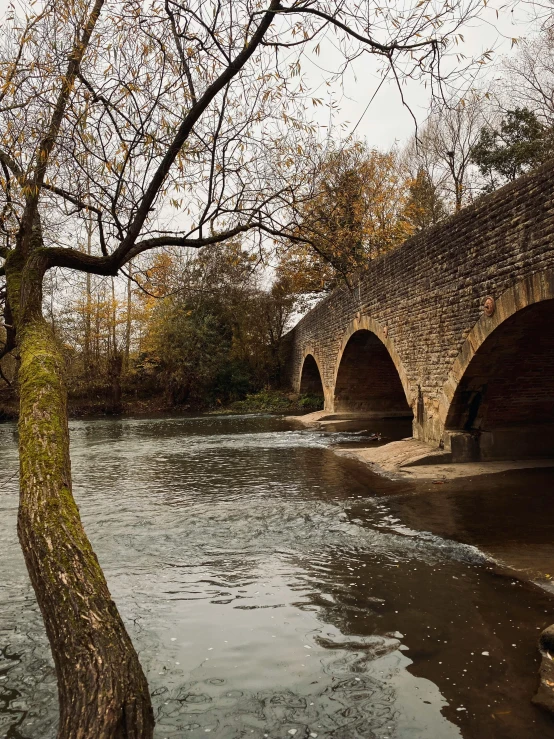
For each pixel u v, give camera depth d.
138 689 1.88
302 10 3.31
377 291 16.34
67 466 2.40
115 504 9.51
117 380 33.62
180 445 17.94
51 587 1.97
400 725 3.17
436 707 3.32
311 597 5.14
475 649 4.00
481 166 23.91
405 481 10.43
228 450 16.31
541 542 6.50
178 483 11.40
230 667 3.89
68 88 3.56
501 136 24.03
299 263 6.06
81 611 1.94
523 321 9.11
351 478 11.13
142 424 26.53
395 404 24.80
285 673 3.79
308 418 25.00
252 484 10.95
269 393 36.06
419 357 13.11
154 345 33.97
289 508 8.75
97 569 2.10
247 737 3.11
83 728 1.69
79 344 31.72
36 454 2.36
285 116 4.25
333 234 4.80
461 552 6.26
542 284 8.06
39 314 3.25
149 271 5.59
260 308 37.88
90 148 3.99
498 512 7.97
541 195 8.09
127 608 5.00
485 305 9.73
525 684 3.52
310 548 6.72
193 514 8.62
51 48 3.83
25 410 2.55
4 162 3.89
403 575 5.63
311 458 14.13
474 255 10.20
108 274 3.68
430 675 3.68
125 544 7.12
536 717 3.17
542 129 22.67
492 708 3.28
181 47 3.71
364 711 3.32
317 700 3.46
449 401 11.59
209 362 34.25
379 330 16.20
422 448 12.38
